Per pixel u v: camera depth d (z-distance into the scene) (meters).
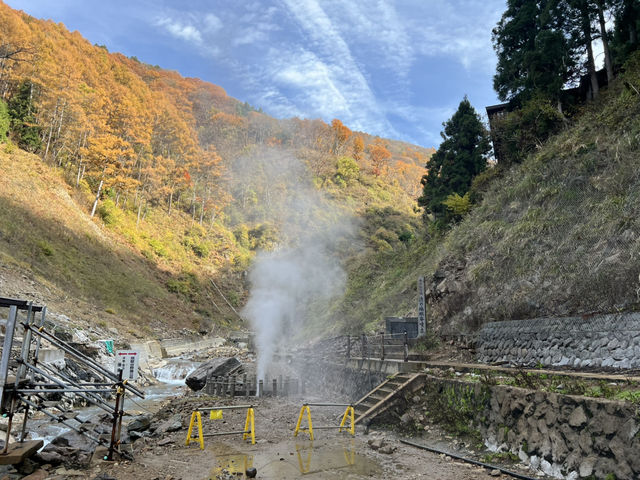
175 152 84.25
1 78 51.28
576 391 6.52
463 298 14.99
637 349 7.56
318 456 7.83
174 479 6.43
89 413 13.01
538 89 21.16
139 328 33.53
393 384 10.98
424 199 30.55
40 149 50.12
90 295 33.56
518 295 12.20
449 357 12.89
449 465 7.22
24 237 32.19
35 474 6.27
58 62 58.53
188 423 11.24
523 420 7.09
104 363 18.31
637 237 9.75
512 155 21.92
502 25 25.23
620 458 5.25
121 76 89.50
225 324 52.84
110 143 54.28
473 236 18.02
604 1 19.27
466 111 27.31
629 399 5.52
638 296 8.41
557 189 14.67
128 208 62.94
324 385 16.77
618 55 18.78
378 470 6.96
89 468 6.93
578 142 15.96
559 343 9.38
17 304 6.73
